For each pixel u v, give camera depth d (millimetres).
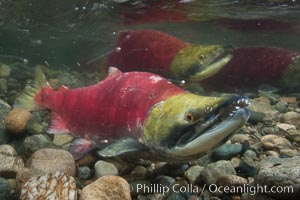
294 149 1380
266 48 2178
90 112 1335
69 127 1407
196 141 1107
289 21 3191
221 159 1290
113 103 1282
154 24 3342
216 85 2240
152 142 1174
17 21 3350
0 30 3871
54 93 1448
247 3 2488
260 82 2176
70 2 2738
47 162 1218
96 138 1337
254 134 1479
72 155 1270
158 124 1165
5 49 4957
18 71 2322
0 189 1147
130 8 2711
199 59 1770
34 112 1562
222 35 4070
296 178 1046
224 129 1078
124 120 1248
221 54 1774
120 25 3398
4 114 1539
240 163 1276
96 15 3021
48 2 2795
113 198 1109
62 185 1113
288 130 1498
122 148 1191
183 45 1852
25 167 1268
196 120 1110
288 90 2141
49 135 1430
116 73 1326
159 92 1209
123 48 1997
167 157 1177
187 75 1805
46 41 4582
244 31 3775
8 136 1431
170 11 2777
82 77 2572
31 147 1340
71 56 4773
